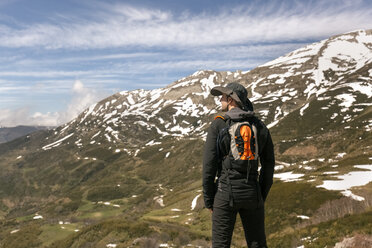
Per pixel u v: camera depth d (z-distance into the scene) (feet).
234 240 130.93
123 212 645.10
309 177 236.22
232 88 12.01
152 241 162.40
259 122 11.67
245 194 10.82
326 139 604.08
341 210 133.49
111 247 182.80
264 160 11.89
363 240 27.45
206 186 11.45
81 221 579.48
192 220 261.03
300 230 61.46
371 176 197.98
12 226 610.65
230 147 11.03
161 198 634.02
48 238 410.11
